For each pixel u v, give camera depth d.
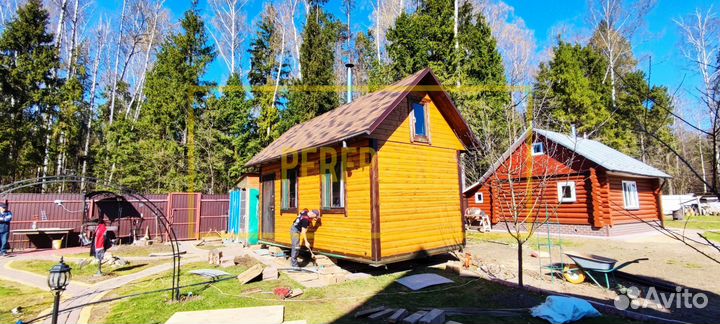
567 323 5.45
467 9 27.95
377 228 8.67
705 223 20.75
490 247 13.48
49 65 25.86
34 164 24.42
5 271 10.57
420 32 25.22
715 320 5.64
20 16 25.55
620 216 16.55
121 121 26.38
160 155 24.48
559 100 27.34
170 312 6.22
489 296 6.97
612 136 28.95
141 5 32.88
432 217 10.20
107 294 7.65
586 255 11.33
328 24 31.30
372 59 32.16
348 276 8.79
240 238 17.05
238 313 5.99
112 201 17.19
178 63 27.98
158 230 18.08
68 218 16.42
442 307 6.31
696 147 33.88
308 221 10.16
